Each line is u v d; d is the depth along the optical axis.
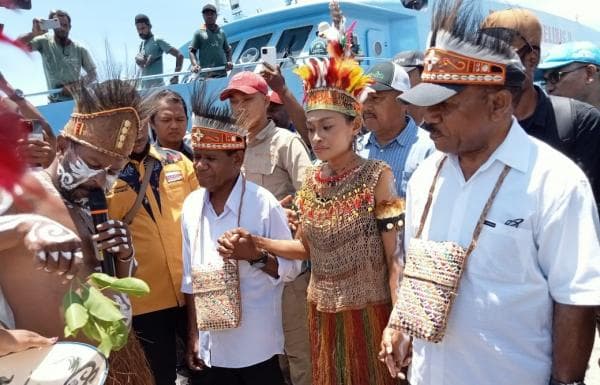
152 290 2.94
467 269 1.71
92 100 1.89
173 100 3.71
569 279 1.59
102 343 1.68
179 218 3.08
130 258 2.11
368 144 3.45
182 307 3.11
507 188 1.68
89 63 2.00
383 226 2.44
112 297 2.01
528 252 1.65
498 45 1.66
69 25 3.27
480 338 1.69
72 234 1.72
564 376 1.63
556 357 1.65
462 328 1.72
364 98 2.89
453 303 1.73
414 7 7.83
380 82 3.15
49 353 1.67
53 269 1.66
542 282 1.66
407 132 3.24
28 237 1.67
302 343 3.47
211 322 2.61
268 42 7.67
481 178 1.73
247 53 7.77
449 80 1.67
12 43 1.48
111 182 1.99
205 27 7.31
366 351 2.53
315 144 2.51
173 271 2.99
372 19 7.43
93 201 1.96
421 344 1.85
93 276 1.79
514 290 1.66
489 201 1.69
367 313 2.52
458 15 1.70
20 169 1.62
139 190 2.98
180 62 7.17
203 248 2.78
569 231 1.59
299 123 3.84
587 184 1.62
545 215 1.62
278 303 2.78
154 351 2.95
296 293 3.44
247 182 2.85
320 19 7.24
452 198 1.80
